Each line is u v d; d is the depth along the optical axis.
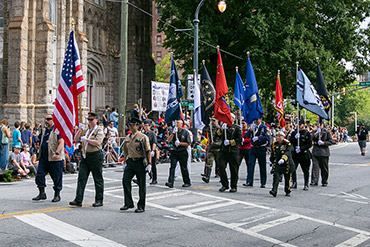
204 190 12.91
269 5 32.34
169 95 15.95
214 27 31.94
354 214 10.00
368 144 47.00
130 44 38.50
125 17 21.56
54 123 10.40
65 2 28.23
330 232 8.25
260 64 31.25
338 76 32.19
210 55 34.97
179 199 11.21
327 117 16.05
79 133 10.23
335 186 14.49
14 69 24.72
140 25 39.88
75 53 10.91
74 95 10.79
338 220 9.30
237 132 12.60
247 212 9.77
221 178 12.77
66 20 28.72
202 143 23.56
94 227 7.92
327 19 34.62
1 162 15.89
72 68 10.83
